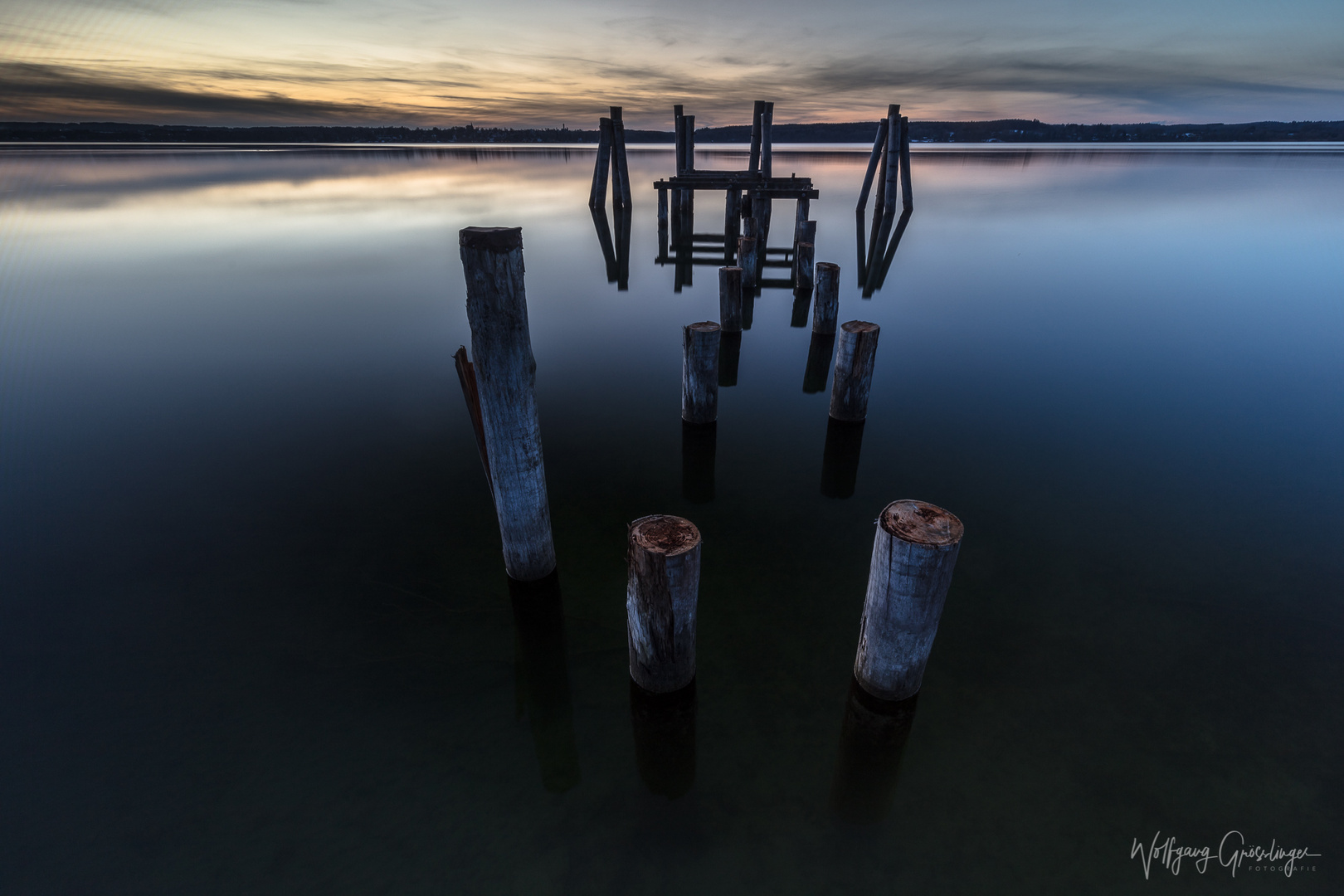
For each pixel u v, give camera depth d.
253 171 41.41
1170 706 3.44
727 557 4.91
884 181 21.48
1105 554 4.73
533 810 2.99
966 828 2.88
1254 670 3.66
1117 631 3.97
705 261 16.22
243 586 4.40
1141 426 6.91
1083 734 3.29
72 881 2.62
